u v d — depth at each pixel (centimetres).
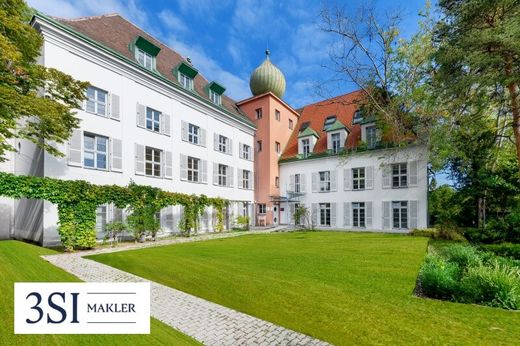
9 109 898
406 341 350
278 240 1503
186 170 1934
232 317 437
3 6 938
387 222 2111
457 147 1477
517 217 1214
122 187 1377
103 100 1494
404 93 1705
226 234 1916
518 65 909
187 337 365
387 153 2114
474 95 1130
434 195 2098
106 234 1349
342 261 865
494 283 491
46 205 1216
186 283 628
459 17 1077
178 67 1986
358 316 431
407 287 582
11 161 1619
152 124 1748
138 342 342
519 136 1086
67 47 1330
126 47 1725
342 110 2778
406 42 1723
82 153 1357
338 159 2388
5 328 360
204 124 2136
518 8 937
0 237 1545
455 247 934
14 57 831
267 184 2706
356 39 1772
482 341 347
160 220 1711
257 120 2838
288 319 426
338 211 2366
